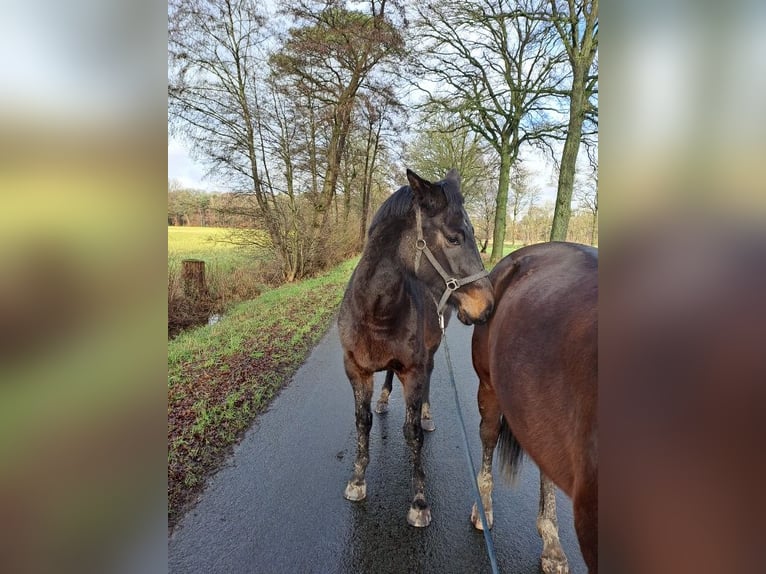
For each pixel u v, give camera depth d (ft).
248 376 15.01
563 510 8.75
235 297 29.96
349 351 8.70
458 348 20.13
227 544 7.52
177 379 14.34
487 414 8.02
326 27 41.45
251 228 35.68
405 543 7.61
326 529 7.92
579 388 4.15
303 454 10.38
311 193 41.42
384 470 9.89
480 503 7.68
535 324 5.33
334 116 42.50
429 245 7.61
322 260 44.50
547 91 40.40
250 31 32.91
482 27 41.09
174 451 10.16
